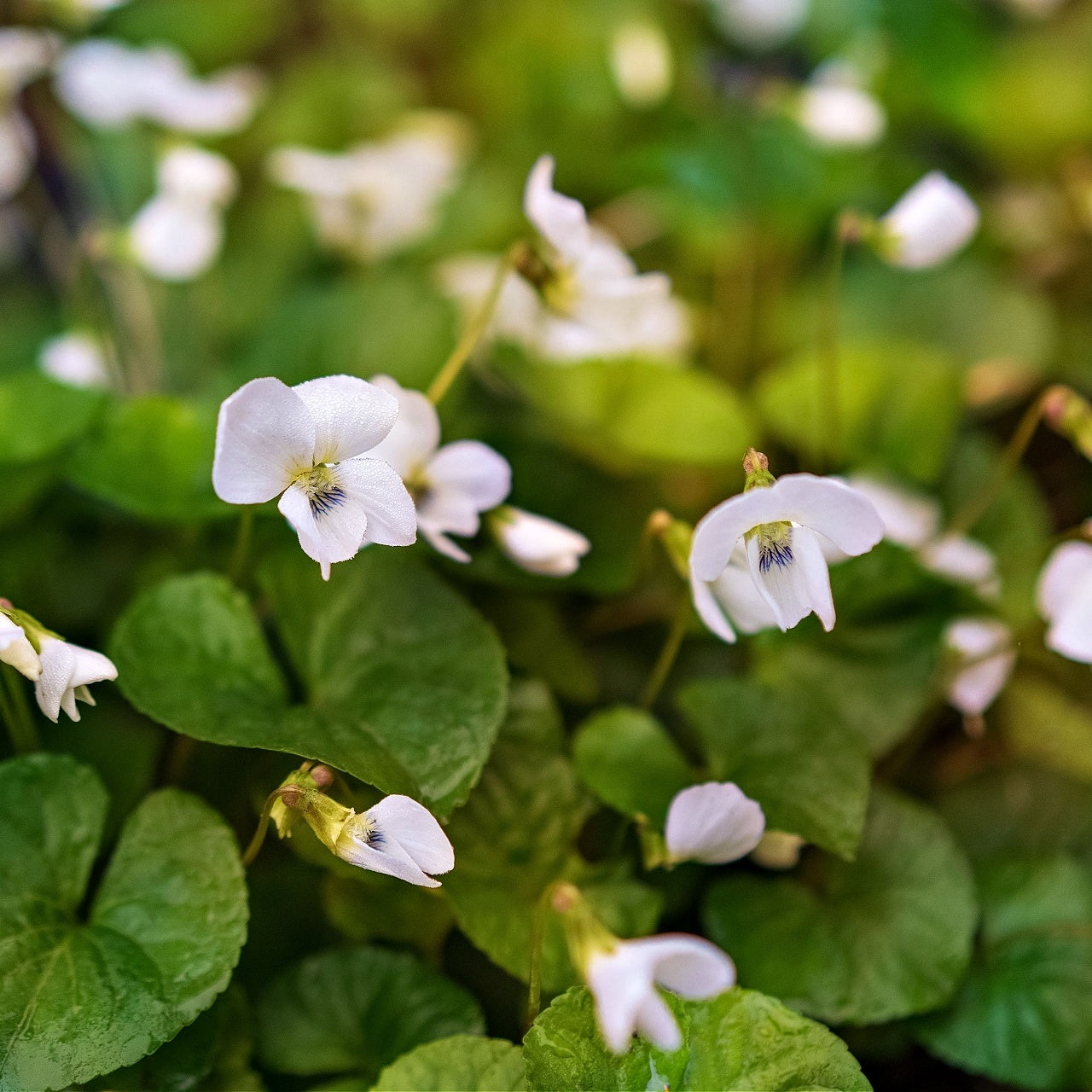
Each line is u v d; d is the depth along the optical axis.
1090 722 0.44
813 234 0.55
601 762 0.40
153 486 0.41
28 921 0.38
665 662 0.41
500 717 0.39
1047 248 0.58
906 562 0.42
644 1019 0.36
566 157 0.59
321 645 0.40
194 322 0.51
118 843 0.39
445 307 0.46
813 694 0.42
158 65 0.51
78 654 0.37
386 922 0.40
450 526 0.39
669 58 0.65
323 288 0.47
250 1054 0.39
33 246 0.58
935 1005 0.40
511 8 0.69
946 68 0.59
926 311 0.51
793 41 0.70
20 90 0.55
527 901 0.39
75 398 0.43
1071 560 0.41
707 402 0.45
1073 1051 0.40
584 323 0.42
